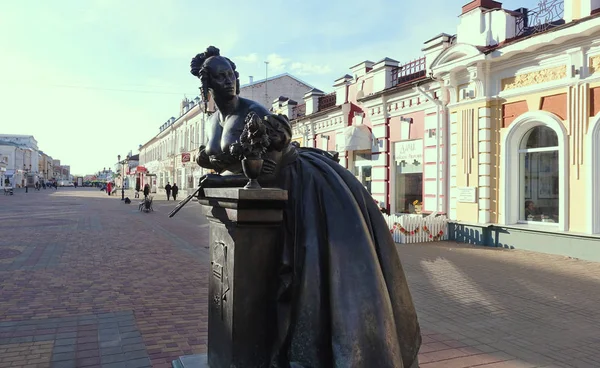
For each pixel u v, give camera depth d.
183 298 5.98
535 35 9.52
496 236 10.86
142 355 3.99
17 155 82.25
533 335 4.63
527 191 10.70
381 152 15.05
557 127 9.55
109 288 6.50
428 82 12.78
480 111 11.16
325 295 2.00
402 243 11.45
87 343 4.29
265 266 2.20
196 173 40.47
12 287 6.51
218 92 2.39
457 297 6.20
